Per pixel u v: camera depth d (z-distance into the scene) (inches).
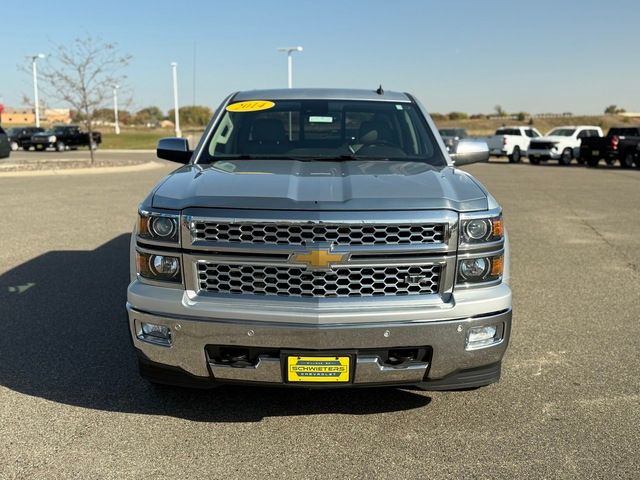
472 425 137.1
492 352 128.5
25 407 144.2
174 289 126.1
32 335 191.5
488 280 127.8
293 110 187.3
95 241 339.3
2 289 242.1
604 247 342.6
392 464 121.3
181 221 123.8
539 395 152.2
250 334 121.6
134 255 134.2
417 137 181.9
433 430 134.9
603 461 122.1
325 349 120.7
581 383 159.2
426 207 123.5
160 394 151.4
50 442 128.6
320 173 145.6
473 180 143.9
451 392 153.8
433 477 116.7
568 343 188.4
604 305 229.0
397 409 144.7
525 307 226.4
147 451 125.5
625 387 156.9
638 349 183.5
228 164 159.3
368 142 179.8
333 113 187.0
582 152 1162.0
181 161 191.9
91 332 194.5
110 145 1955.0
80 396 150.2
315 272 122.1
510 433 133.4
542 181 798.5
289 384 124.3
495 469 119.4
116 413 141.7
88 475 116.7
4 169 825.5
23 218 417.7
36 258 296.0
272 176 140.3
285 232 121.3
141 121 4202.8
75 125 1686.8
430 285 124.7
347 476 117.1
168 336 126.8
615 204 541.3
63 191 585.0
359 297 122.9
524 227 411.8
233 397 150.2
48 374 162.7
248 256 122.3
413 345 122.8
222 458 123.2
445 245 123.2
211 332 122.6
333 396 151.3
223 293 124.5
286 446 128.0
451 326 123.0
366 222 120.4
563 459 123.0
